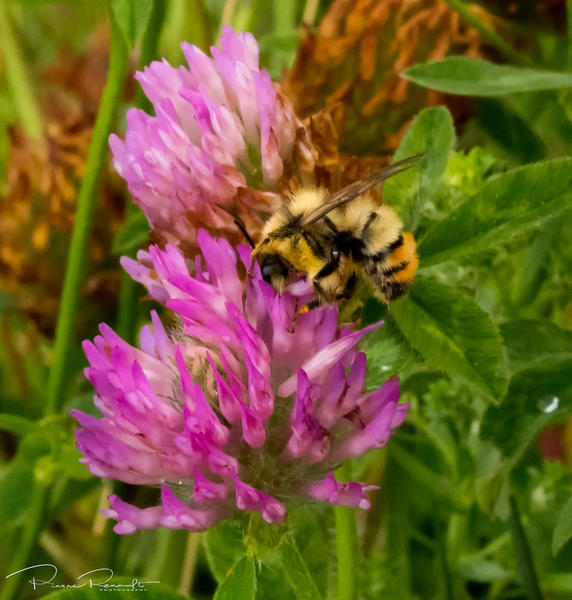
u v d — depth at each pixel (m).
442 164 0.22
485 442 0.23
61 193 0.27
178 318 0.21
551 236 0.24
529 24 0.27
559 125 0.27
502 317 0.25
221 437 0.20
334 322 0.21
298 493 0.21
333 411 0.20
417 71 0.24
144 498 0.27
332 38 0.25
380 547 0.27
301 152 0.22
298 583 0.21
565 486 0.25
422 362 0.22
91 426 0.20
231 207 0.21
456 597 0.26
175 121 0.21
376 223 0.21
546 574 0.25
